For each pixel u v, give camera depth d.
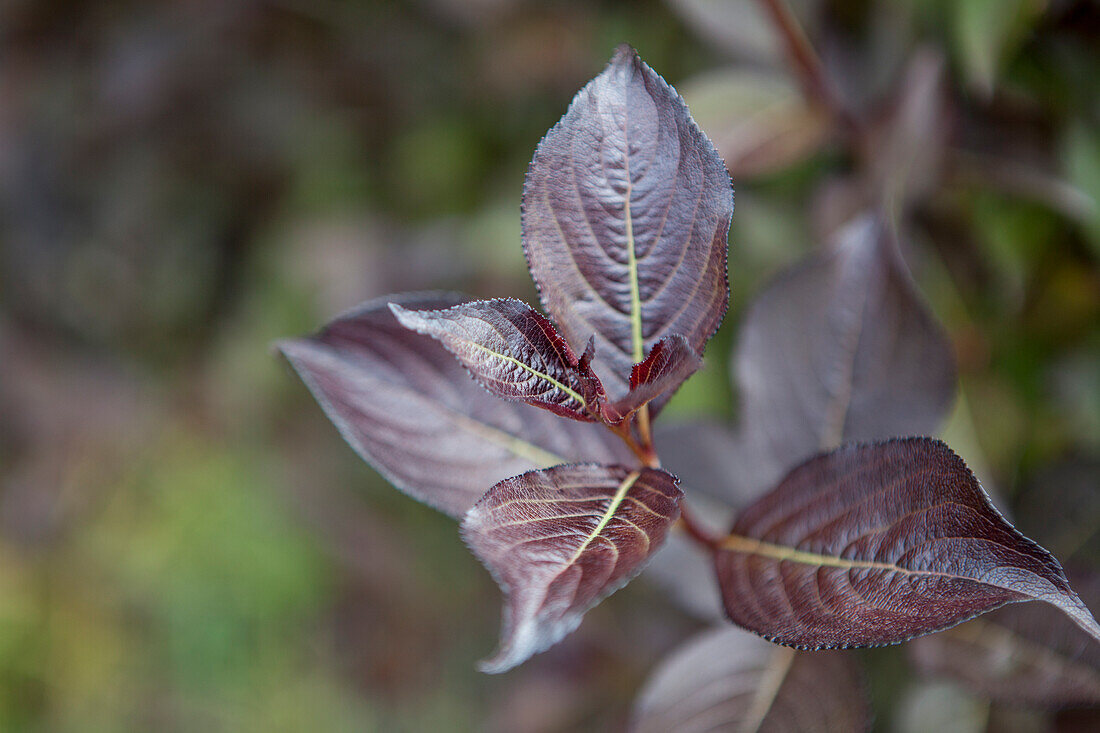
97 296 1.10
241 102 0.90
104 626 1.16
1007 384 0.48
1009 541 0.36
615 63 0.37
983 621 0.41
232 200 1.00
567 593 0.37
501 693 1.00
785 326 0.42
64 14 0.93
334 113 0.87
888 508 0.37
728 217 0.37
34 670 1.14
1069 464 0.44
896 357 0.42
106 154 1.00
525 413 0.40
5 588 1.16
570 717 0.56
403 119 0.84
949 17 0.45
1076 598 0.35
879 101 0.47
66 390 1.17
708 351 0.54
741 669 0.41
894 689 0.48
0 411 1.18
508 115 0.75
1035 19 0.44
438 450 0.40
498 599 1.02
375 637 1.08
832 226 0.47
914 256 0.47
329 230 0.84
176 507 1.12
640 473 0.37
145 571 1.11
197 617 1.09
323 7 0.80
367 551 1.04
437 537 1.02
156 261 1.06
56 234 1.06
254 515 1.09
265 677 1.09
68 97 0.97
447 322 0.36
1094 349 0.47
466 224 0.74
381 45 0.80
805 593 0.38
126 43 0.89
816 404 0.42
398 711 1.04
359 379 0.40
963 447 0.47
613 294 0.38
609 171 0.38
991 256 0.47
